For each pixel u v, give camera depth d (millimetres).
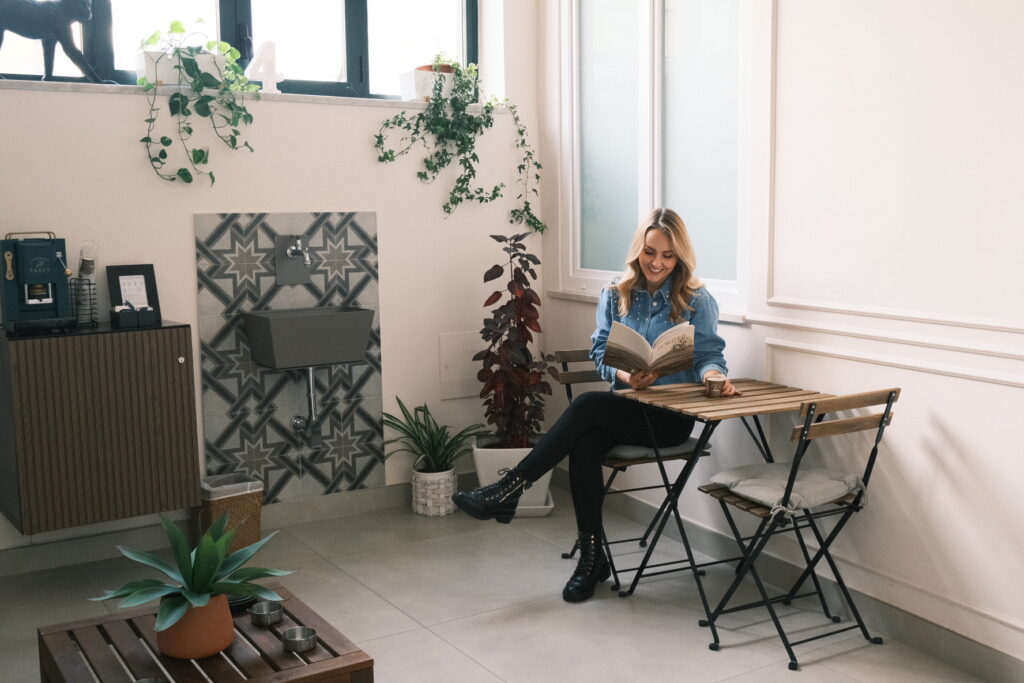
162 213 4039
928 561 3062
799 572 3514
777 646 3141
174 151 4035
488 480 4422
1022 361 2725
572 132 4648
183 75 4039
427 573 3799
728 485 3197
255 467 4328
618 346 3330
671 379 3678
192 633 2232
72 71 4168
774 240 3518
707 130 3900
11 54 4078
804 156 3359
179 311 4109
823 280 3330
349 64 4734
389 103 4465
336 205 4402
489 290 4840
